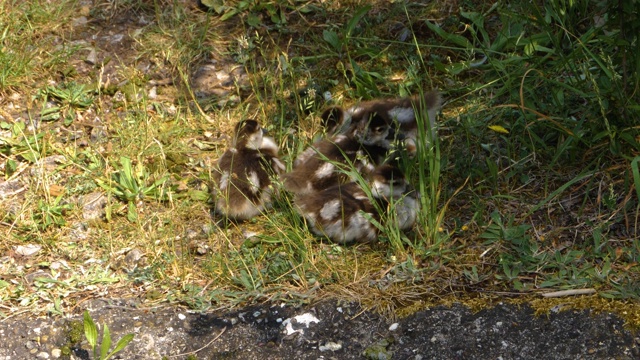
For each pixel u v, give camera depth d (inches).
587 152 114.5
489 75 123.3
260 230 113.6
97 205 115.9
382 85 125.7
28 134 122.0
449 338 103.9
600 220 110.7
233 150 115.7
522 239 109.4
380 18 130.0
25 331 106.0
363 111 118.9
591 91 116.6
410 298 106.8
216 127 123.3
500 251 109.4
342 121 118.8
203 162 120.0
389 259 109.5
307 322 105.8
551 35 119.5
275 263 109.7
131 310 107.4
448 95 123.3
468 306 105.6
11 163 119.0
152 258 111.3
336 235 111.1
